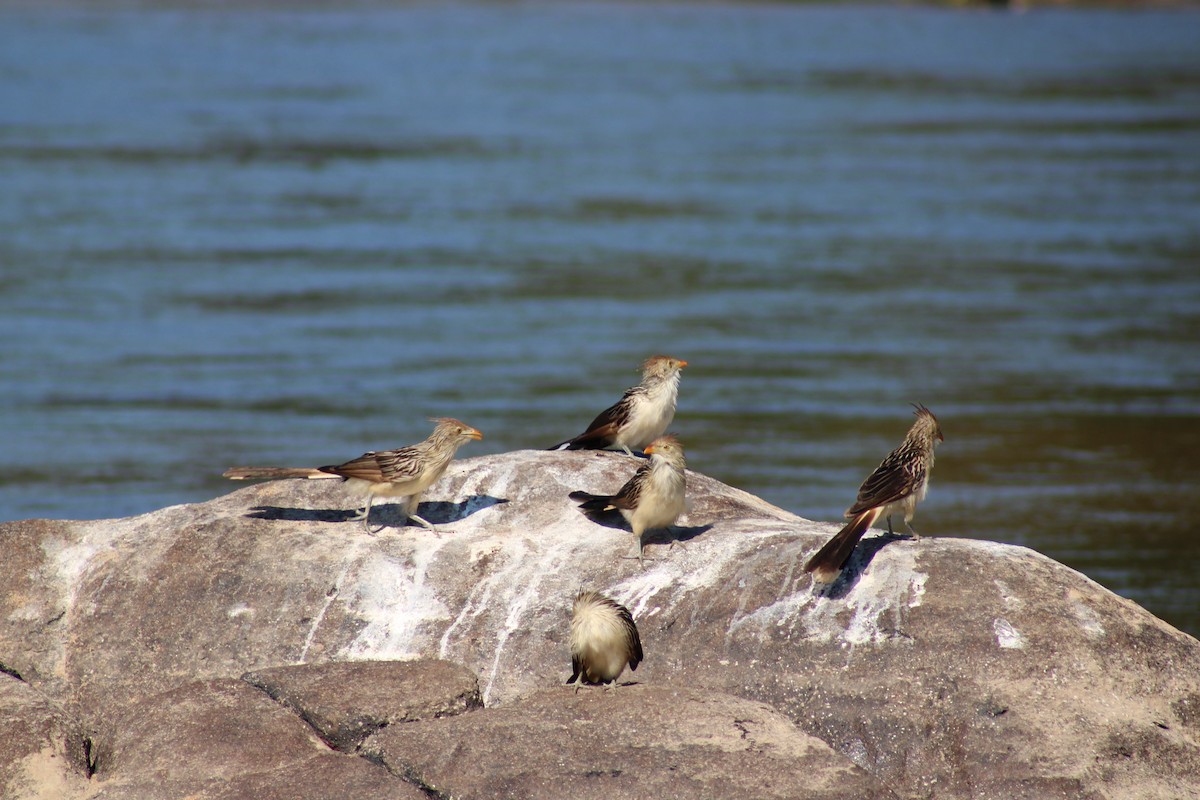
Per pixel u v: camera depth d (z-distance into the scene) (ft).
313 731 23.56
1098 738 22.98
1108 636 24.34
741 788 21.43
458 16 383.24
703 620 25.55
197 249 112.16
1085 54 281.13
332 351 83.76
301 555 28.17
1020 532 54.03
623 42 312.91
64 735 23.98
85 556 28.89
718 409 72.64
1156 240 116.37
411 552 28.09
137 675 26.58
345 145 166.81
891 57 276.82
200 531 29.07
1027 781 22.57
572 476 30.25
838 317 92.73
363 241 116.67
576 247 115.55
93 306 93.61
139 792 22.29
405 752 22.53
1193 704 23.80
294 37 310.45
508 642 26.09
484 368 80.43
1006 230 120.98
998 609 24.62
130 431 68.03
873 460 64.23
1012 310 94.17
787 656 24.68
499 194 138.51
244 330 88.58
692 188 141.90
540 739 22.45
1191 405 72.69
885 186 142.51
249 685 24.64
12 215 123.54
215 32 316.81
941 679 23.84
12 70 235.20
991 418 70.49
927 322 91.20
